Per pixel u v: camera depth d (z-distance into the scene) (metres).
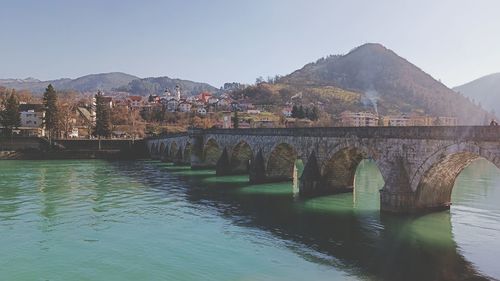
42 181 66.38
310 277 24.50
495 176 72.00
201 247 30.25
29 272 25.28
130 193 54.38
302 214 40.97
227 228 35.56
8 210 42.38
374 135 40.62
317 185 50.91
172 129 185.25
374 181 68.75
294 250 29.50
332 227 35.69
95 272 25.33
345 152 47.28
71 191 55.62
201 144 92.44
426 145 34.91
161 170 88.06
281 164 65.44
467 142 31.14
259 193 54.34
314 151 51.00
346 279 24.20
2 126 139.50
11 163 104.75
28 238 32.28
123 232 34.25
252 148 67.56
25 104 173.00
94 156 124.94
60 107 148.12
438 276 24.52
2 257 27.89
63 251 29.22
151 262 27.08
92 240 31.88
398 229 34.62
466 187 58.03
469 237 32.12
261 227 35.81
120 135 172.12
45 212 41.59
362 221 37.66
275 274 25.03
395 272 25.20
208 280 24.17
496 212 40.22
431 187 38.22
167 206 45.22
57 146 129.38
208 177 73.81
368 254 28.53
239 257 28.02
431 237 32.25
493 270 25.41
